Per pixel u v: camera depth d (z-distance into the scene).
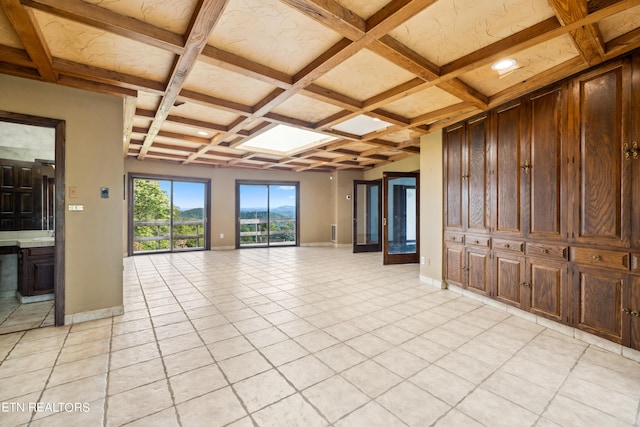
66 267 2.78
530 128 2.92
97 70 2.54
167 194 7.62
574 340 2.51
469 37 2.07
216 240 8.16
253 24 1.94
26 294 3.44
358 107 3.21
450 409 1.64
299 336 2.58
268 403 1.68
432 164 4.33
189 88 2.99
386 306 3.39
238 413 1.60
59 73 2.52
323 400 1.71
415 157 6.62
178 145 5.67
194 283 4.43
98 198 2.93
